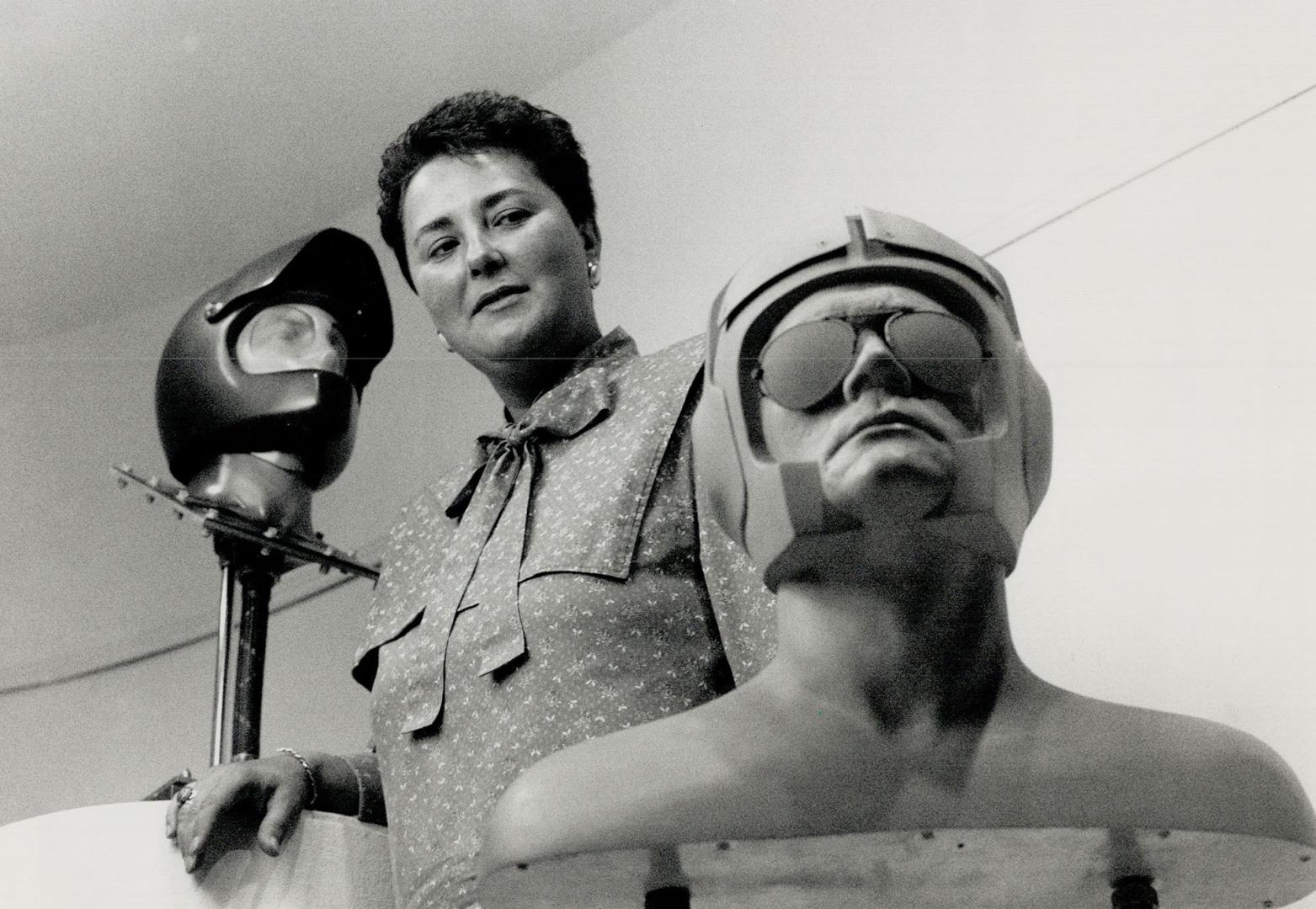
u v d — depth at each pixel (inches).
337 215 109.0
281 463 76.4
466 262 62.0
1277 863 42.6
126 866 59.5
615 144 100.2
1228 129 75.6
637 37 101.8
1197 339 72.9
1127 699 68.5
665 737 42.2
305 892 60.4
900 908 44.4
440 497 63.4
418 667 56.1
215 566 103.2
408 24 100.3
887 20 92.0
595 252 66.9
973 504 41.7
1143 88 80.0
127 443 105.6
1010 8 87.2
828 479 41.7
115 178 106.3
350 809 63.2
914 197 86.4
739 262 91.4
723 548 52.2
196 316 77.7
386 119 105.4
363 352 81.0
